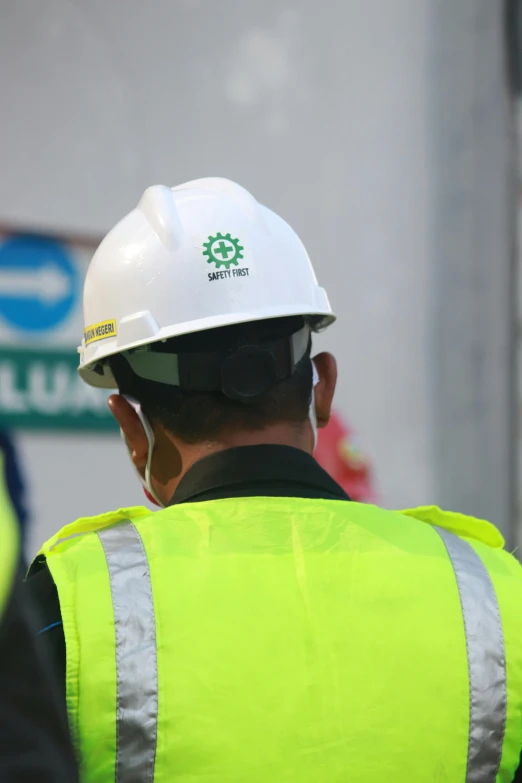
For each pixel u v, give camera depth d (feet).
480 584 9.04
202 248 10.66
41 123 27.14
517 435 31.58
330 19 30.25
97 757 7.72
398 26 30.94
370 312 30.73
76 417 27.17
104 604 8.16
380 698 8.30
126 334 10.43
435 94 31.32
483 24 31.22
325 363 10.97
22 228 26.81
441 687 8.45
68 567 8.39
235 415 9.84
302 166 29.99
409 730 8.26
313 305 10.94
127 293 10.66
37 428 26.71
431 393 31.37
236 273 10.59
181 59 28.63
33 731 5.40
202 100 28.84
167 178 28.43
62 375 27.14
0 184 26.71
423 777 8.21
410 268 31.14
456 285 31.45
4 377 26.48
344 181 30.37
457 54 31.40
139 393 10.28
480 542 9.90
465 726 8.42
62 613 8.04
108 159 27.78
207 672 8.07
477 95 31.32
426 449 31.19
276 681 8.18
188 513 9.07
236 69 29.25
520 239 31.50
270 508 9.20
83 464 27.25
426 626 8.67
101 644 7.97
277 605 8.50
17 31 26.91
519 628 8.86
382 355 30.83
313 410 10.78
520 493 31.53
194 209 11.00
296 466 9.70
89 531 9.32
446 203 31.45
